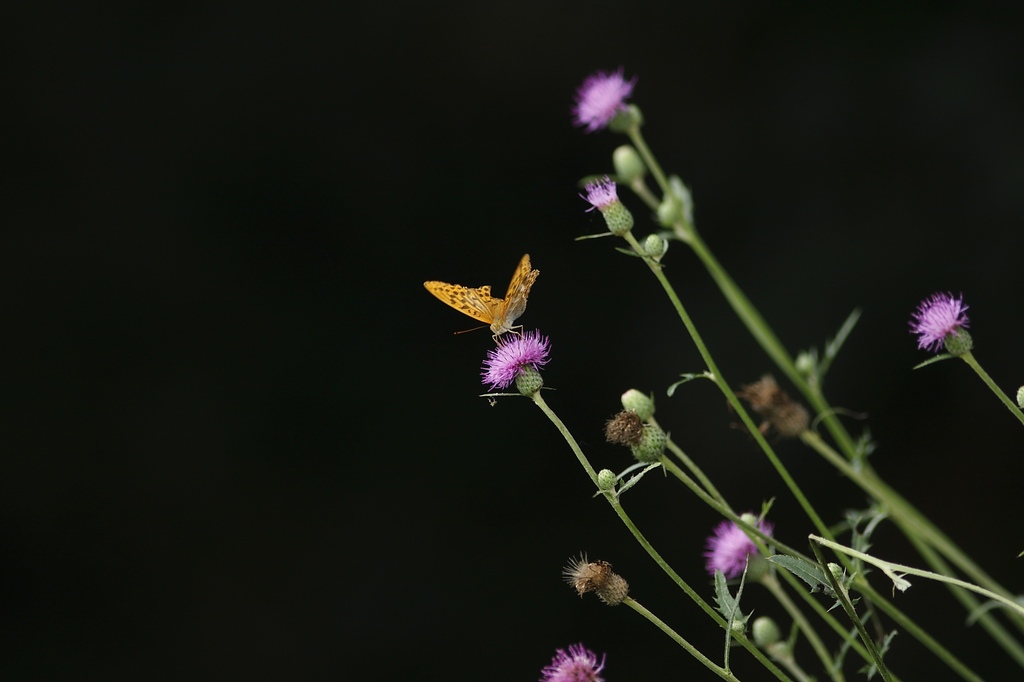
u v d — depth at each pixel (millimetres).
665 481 3414
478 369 3590
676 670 3221
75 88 3691
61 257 3629
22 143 3658
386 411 3582
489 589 3434
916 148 3697
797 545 3293
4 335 3564
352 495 3541
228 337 3629
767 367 3510
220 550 3523
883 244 3635
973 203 3615
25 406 3531
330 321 3648
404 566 3488
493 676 3355
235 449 3568
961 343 1856
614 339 3613
